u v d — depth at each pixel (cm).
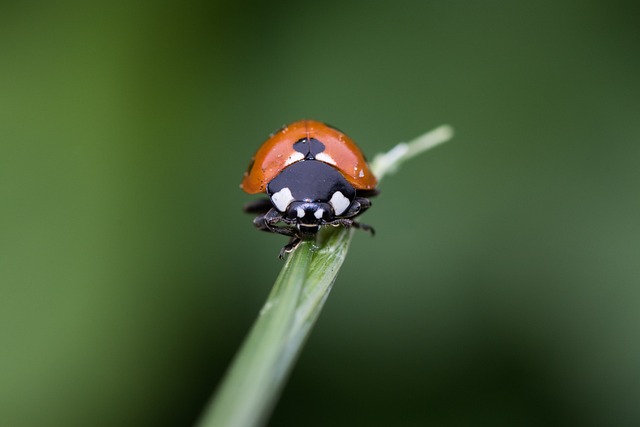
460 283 10
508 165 10
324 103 10
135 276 10
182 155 10
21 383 9
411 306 10
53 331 9
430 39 10
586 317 9
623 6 10
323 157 8
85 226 10
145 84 10
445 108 10
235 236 10
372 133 10
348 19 10
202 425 7
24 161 10
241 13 10
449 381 9
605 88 10
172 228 10
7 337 9
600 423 9
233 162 10
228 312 10
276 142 8
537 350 9
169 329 10
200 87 10
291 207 8
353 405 9
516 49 10
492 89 10
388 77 10
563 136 10
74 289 10
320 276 7
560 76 10
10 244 10
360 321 10
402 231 10
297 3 10
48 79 10
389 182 10
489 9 10
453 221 10
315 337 10
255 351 7
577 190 10
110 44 10
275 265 10
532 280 10
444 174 10
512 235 10
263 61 10
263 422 7
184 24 10
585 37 10
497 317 10
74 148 10
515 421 9
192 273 10
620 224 10
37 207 10
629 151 10
